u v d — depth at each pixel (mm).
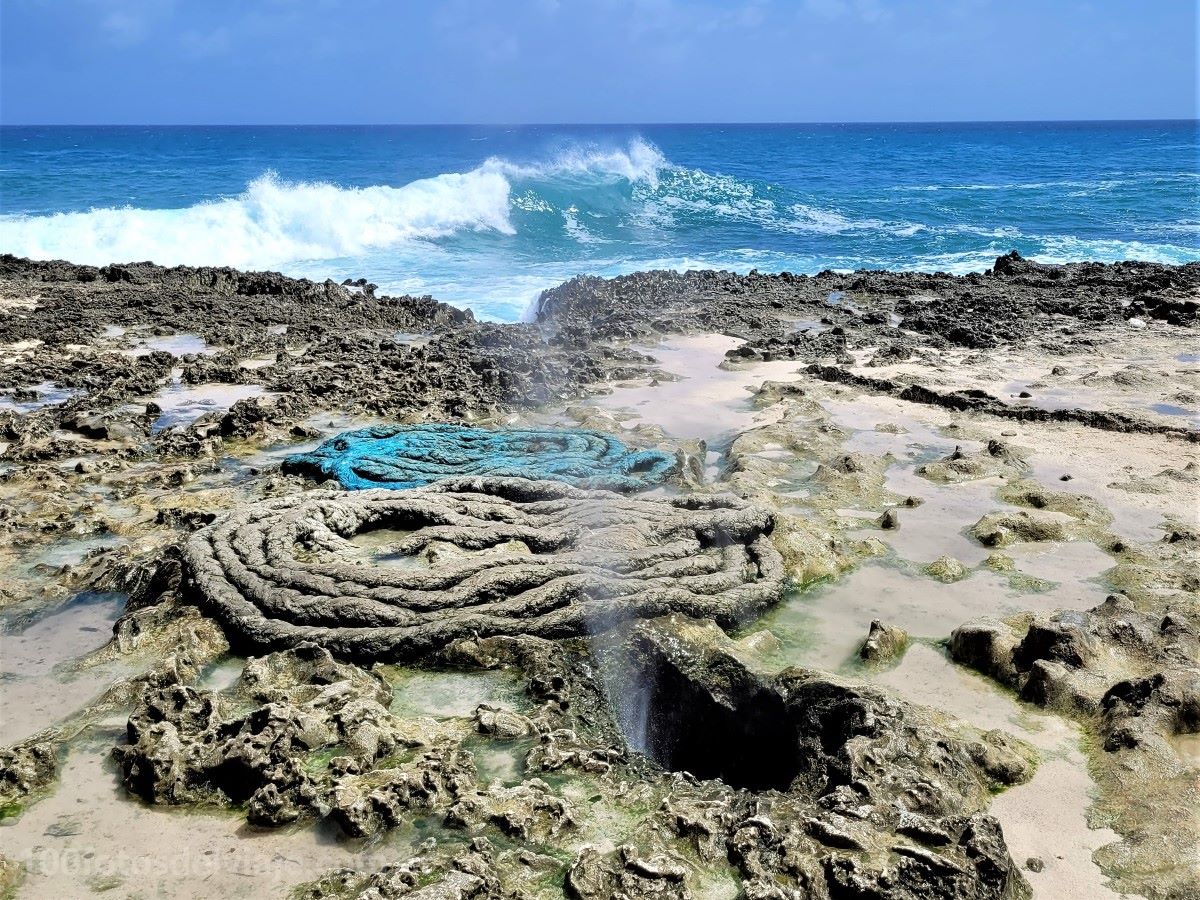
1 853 4406
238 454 10039
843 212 39125
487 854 4367
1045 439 10203
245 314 17000
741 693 5844
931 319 16281
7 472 9203
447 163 57844
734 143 119250
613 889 4188
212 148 87062
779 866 4262
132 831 4637
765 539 7426
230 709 5484
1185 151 90562
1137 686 5375
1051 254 27938
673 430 10906
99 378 12828
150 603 6727
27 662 6160
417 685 5895
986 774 4949
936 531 7992
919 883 4039
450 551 7102
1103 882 4238
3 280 19578
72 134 165625
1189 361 13492
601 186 38406
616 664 6145
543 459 9148
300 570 6590
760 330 16109
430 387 12305
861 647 6195
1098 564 7371
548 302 18625
